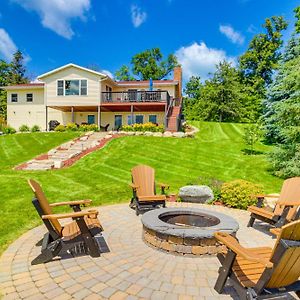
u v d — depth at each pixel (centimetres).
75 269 345
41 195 382
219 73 3412
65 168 1215
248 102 3497
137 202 611
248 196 698
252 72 3841
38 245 420
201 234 389
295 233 224
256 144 1823
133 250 412
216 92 3359
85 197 764
